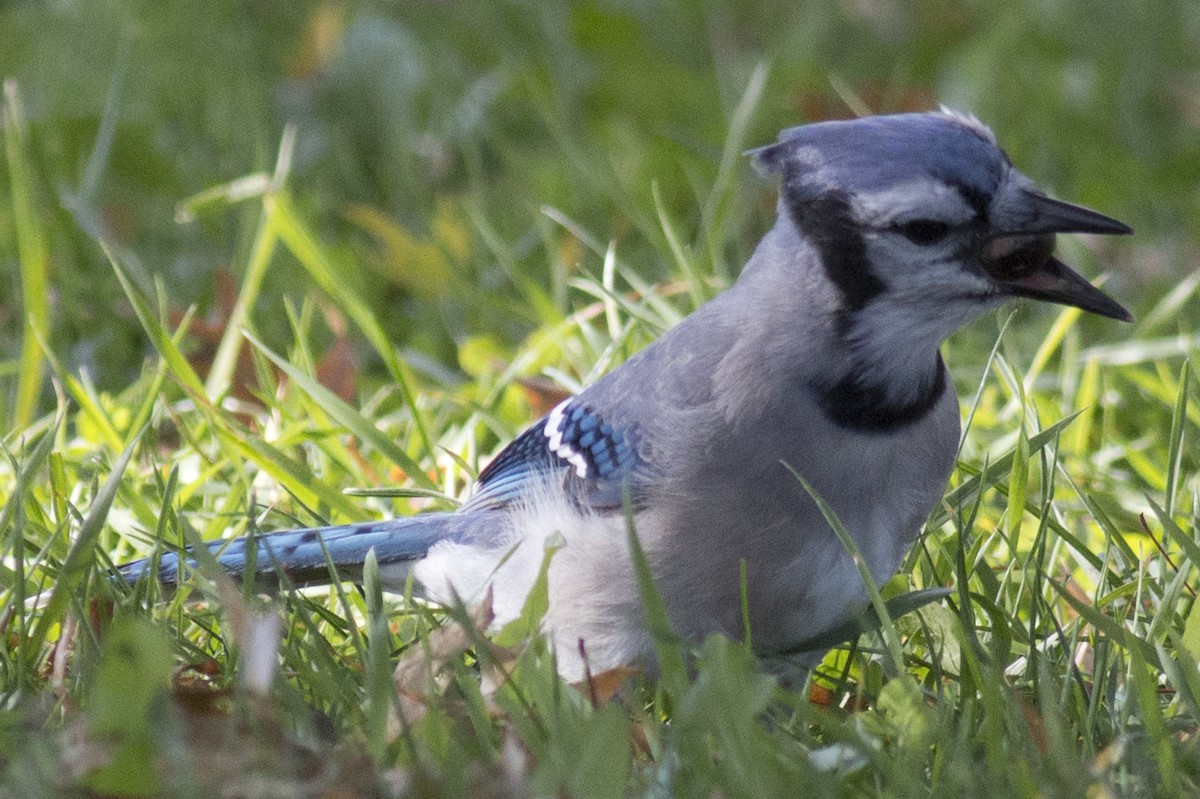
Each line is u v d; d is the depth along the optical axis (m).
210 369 10.88
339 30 16.08
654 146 14.92
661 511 7.26
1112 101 17.28
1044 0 18.78
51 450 8.55
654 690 7.21
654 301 10.68
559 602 7.50
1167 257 14.34
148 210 13.91
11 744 6.00
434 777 5.62
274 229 10.88
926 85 17.56
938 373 7.49
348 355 10.85
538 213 13.80
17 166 11.05
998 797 5.83
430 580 8.23
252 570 7.31
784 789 5.74
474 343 11.47
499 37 17.94
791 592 7.29
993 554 8.79
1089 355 10.96
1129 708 6.54
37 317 10.77
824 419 7.20
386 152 15.56
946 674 7.06
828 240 7.14
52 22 17.56
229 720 6.03
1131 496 9.58
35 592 7.96
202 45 17.09
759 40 19.19
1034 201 7.10
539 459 7.93
